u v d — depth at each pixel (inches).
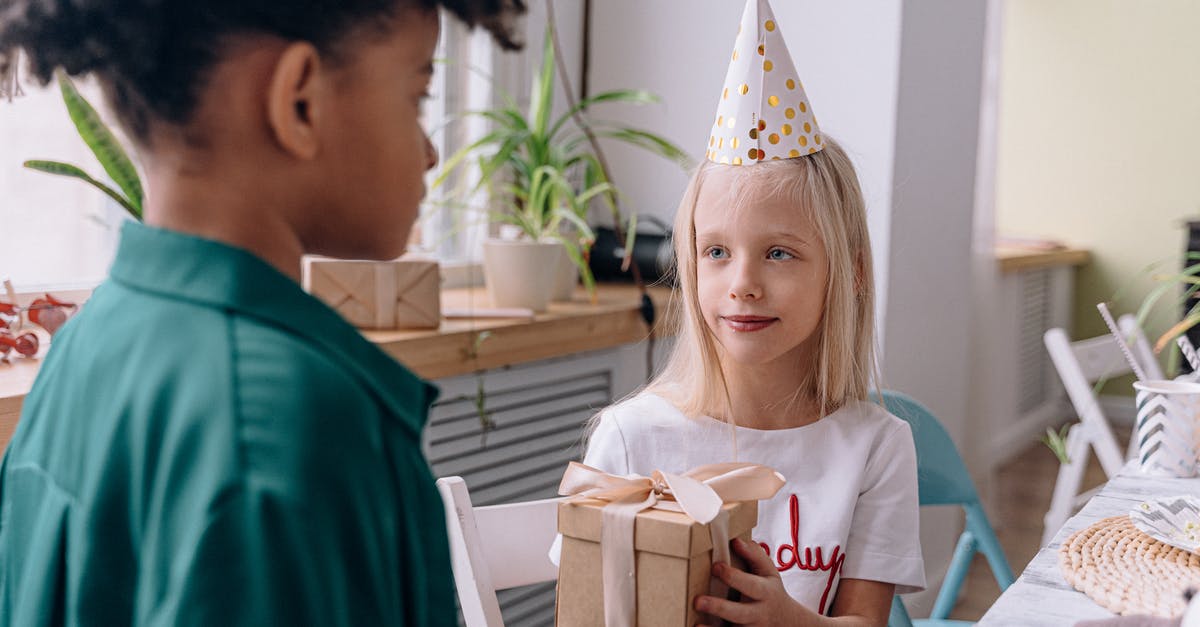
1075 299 190.1
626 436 45.8
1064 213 189.9
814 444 44.3
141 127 17.7
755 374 44.7
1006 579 59.5
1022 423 171.5
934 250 102.0
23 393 48.4
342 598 15.5
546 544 41.2
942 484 57.7
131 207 55.5
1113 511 44.7
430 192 94.0
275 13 16.8
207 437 15.7
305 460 15.5
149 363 16.9
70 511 17.1
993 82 115.0
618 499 31.3
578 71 103.8
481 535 40.0
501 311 77.7
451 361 69.9
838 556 42.5
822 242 41.7
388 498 16.7
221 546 15.0
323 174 18.0
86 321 18.8
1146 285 183.5
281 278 17.4
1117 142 184.7
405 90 18.8
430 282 69.7
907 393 98.2
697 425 45.3
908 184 94.4
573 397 87.1
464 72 94.7
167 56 16.9
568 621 31.3
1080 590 34.5
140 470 16.2
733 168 42.1
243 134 17.3
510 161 85.8
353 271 68.7
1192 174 179.8
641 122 102.0
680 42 99.8
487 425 77.9
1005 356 160.2
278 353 16.5
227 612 14.8
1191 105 179.0
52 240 68.0
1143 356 81.9
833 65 92.6
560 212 80.6
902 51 90.1
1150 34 181.0
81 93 59.1
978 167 112.0
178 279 17.3
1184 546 37.6
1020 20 190.4
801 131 42.0
